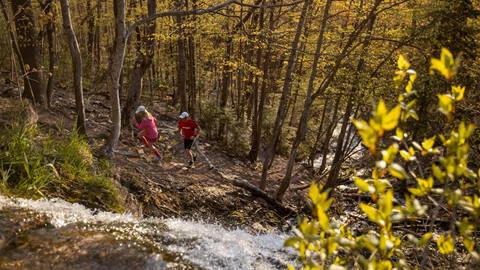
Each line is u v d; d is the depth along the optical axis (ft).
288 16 44.70
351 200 35.40
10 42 28.37
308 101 31.68
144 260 11.49
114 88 25.94
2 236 11.61
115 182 23.50
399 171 5.00
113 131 26.71
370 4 33.04
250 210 28.76
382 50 35.35
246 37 35.94
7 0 34.53
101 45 80.18
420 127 29.66
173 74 64.44
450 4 29.78
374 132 4.39
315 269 5.65
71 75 55.93
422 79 28.45
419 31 30.96
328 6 29.89
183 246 13.62
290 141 60.03
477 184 5.55
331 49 37.99
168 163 33.88
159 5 41.34
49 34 36.11
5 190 16.48
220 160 41.34
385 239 5.66
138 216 21.61
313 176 46.83
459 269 8.35
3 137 20.45
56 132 28.27
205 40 45.78
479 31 32.04
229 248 14.75
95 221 14.55
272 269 14.12
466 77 29.91
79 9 61.98
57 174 19.62
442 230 22.27
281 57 48.60
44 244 11.60
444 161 5.19
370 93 31.40
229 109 49.67
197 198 27.71
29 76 33.81
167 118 53.11
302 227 5.48
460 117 27.53
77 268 10.52
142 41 39.19
